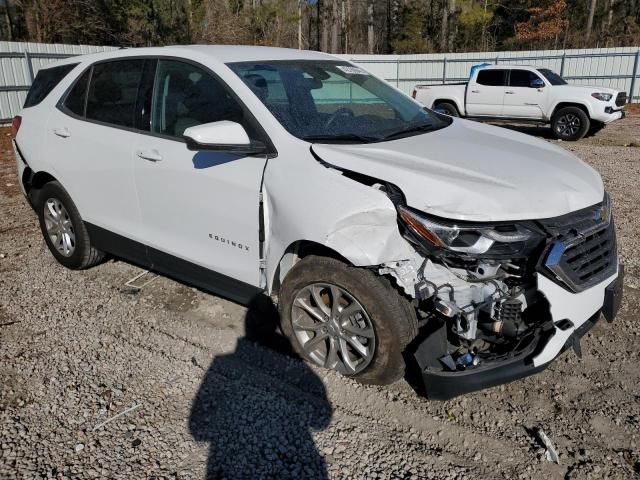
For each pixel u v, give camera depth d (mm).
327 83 3949
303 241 3246
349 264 3059
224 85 3553
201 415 3041
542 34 34906
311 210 3029
